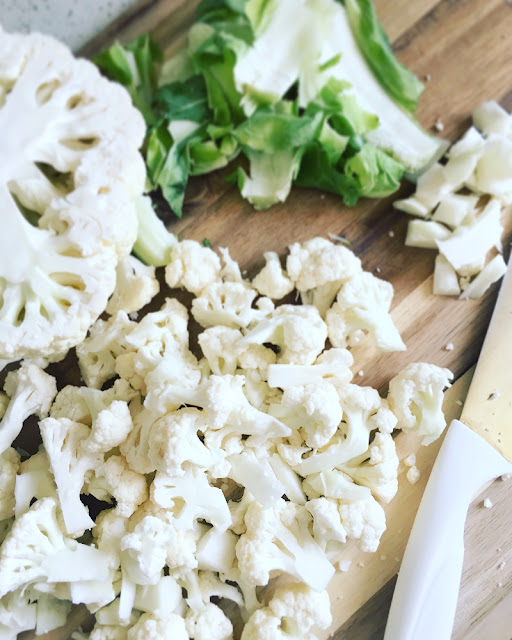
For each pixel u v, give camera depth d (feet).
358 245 0.93
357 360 0.91
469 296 0.91
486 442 0.87
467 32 0.94
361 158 0.89
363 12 0.90
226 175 0.93
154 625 0.80
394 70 0.91
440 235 0.90
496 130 0.92
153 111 0.93
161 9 0.94
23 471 0.85
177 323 0.87
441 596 0.84
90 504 0.87
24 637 0.86
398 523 0.88
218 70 0.88
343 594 0.87
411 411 0.88
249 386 0.86
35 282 0.77
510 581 0.88
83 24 0.94
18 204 0.83
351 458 0.85
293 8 0.89
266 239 0.93
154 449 0.80
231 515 0.84
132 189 0.83
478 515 0.88
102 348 0.87
